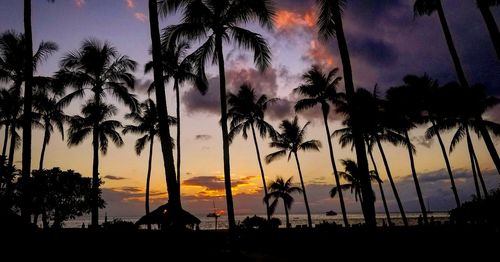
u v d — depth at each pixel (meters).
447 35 16.97
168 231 10.92
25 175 12.67
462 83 16.55
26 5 13.87
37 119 32.69
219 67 16.67
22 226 11.38
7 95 29.22
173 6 15.02
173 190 10.84
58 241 13.00
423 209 33.25
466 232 13.64
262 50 16.88
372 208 11.00
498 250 11.88
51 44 23.00
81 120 29.45
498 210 23.89
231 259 14.95
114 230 15.55
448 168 33.97
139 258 13.25
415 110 36.41
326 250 14.04
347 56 11.57
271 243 18.53
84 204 35.25
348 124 35.72
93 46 27.14
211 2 16.83
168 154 10.88
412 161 35.34
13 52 24.06
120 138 29.61
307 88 34.09
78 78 26.34
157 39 11.41
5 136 29.34
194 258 13.00
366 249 11.52
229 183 16.09
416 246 11.96
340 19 11.89
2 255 10.48
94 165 26.14
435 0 18.45
